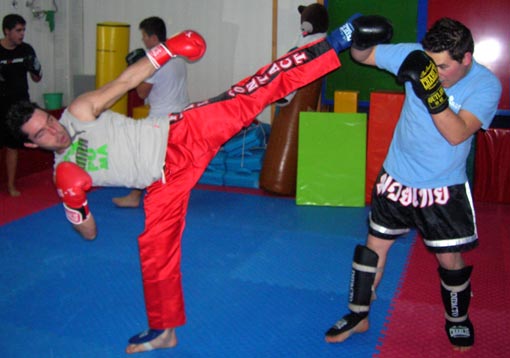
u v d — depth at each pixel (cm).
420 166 279
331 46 266
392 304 358
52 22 760
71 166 254
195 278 397
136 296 370
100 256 435
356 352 304
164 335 300
